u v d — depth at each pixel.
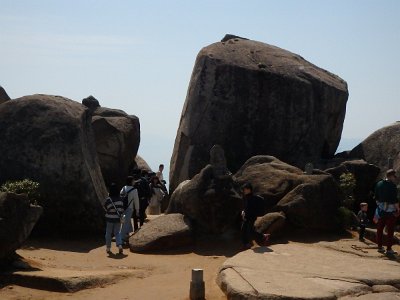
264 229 15.28
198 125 21.83
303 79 22.31
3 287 11.13
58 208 16.97
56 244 16.20
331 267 11.84
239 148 21.61
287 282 10.41
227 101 21.73
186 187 16.36
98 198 17.36
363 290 10.29
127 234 16.08
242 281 10.51
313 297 9.55
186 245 15.45
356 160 19.91
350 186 17.88
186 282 11.80
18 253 14.22
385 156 20.52
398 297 9.98
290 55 24.14
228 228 15.98
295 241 15.31
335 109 23.05
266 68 22.17
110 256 14.73
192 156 21.58
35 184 16.20
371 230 15.74
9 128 17.44
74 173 17.11
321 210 15.93
